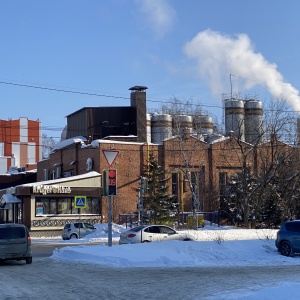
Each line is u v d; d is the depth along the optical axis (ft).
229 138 188.24
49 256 84.53
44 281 51.93
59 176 195.62
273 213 158.51
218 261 71.51
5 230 70.23
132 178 173.78
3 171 306.14
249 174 155.12
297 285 42.16
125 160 173.58
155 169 169.48
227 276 55.21
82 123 207.21
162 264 68.69
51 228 159.12
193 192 161.27
